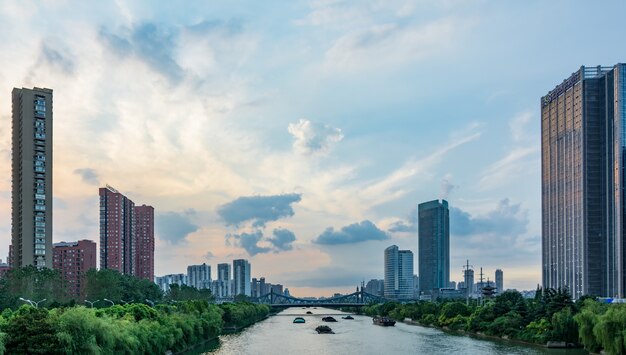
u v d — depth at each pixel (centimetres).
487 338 19800
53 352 9088
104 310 13562
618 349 12719
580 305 18588
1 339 8725
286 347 17375
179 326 15400
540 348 16012
